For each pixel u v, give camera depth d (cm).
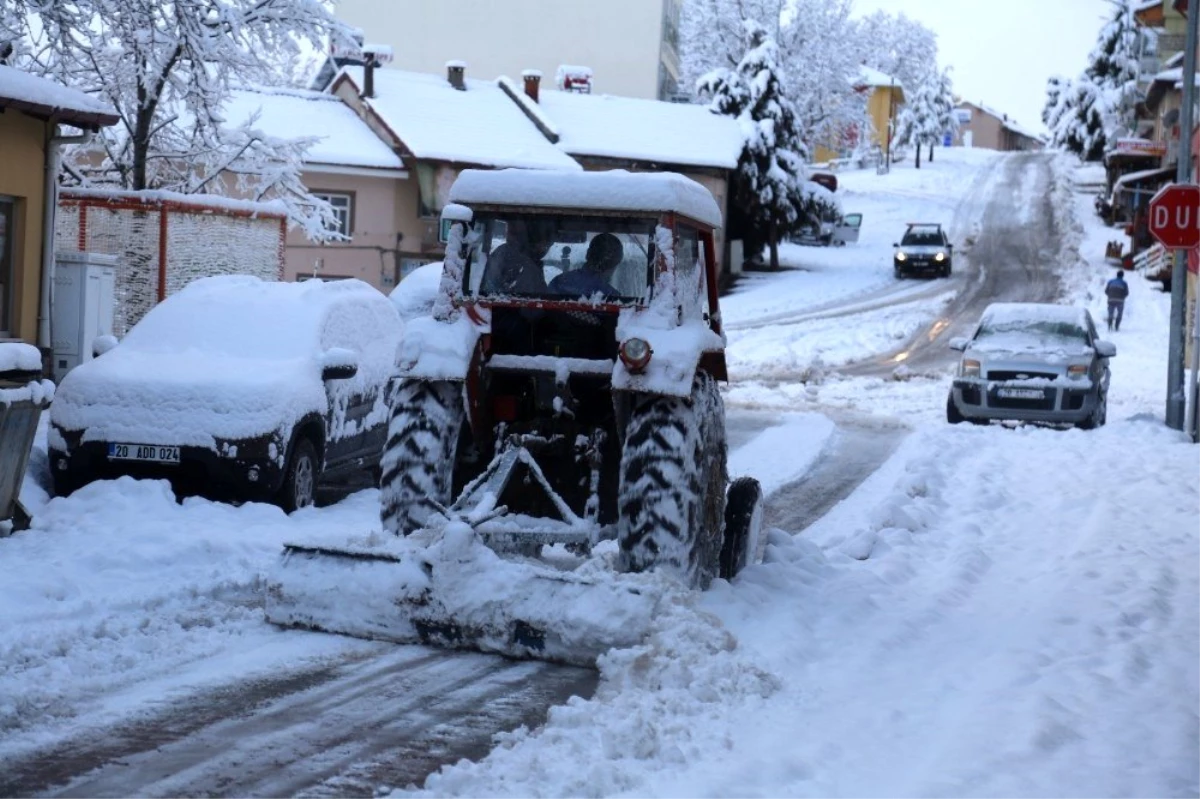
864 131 7881
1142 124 7606
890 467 1513
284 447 1061
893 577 920
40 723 541
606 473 816
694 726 564
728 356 3192
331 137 4112
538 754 513
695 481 742
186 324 1172
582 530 734
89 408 1067
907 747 564
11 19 1903
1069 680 682
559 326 821
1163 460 1551
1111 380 2853
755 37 5544
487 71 6731
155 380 1073
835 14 6856
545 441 764
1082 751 568
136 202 1916
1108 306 3966
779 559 916
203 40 2062
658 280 772
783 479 1385
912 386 2594
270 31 2198
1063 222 6900
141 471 1067
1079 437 1762
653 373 734
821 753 544
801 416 2006
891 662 711
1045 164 10069
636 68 6738
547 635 654
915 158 10844
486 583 667
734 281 5141
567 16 6706
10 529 916
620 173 789
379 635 686
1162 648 754
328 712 575
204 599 781
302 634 697
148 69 2089
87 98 1567
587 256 796
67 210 1930
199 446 1046
